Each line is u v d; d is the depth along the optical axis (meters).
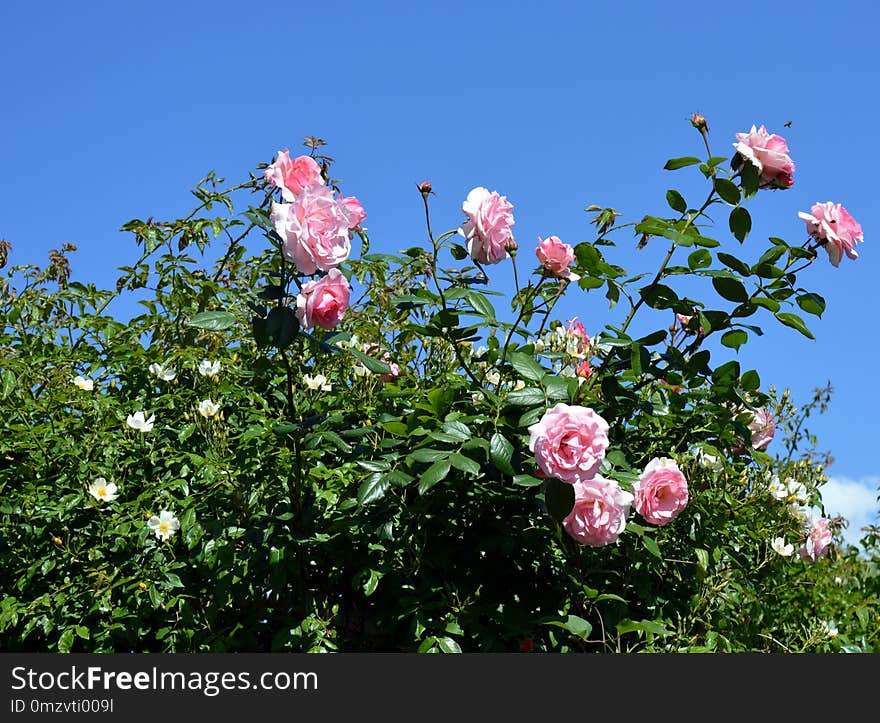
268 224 2.23
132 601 2.61
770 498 3.19
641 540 2.54
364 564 2.51
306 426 2.44
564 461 1.98
